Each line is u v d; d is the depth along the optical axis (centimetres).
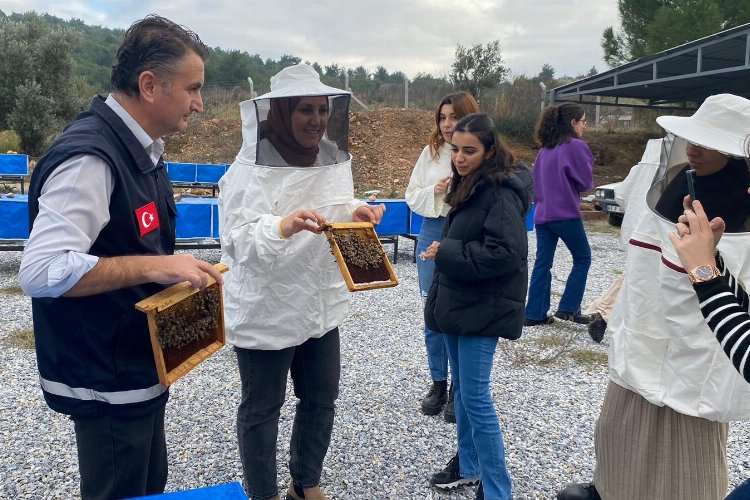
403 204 816
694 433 212
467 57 1995
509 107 1931
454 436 347
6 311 571
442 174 358
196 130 1783
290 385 418
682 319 200
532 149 1828
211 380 423
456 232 258
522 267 253
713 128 193
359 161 1623
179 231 750
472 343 256
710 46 1220
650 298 214
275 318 231
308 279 233
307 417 262
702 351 198
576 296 550
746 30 1126
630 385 220
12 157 1138
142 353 177
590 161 504
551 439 348
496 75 1995
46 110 1855
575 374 447
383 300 655
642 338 216
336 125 236
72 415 175
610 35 1853
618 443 229
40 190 160
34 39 1945
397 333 541
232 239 220
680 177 215
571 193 505
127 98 172
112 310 171
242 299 232
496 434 257
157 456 203
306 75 225
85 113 174
